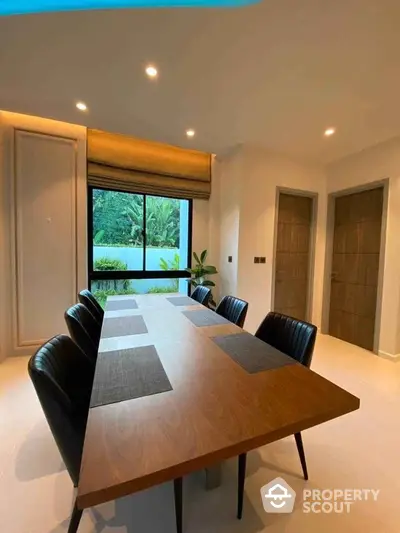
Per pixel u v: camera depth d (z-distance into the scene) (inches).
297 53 72.6
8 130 115.8
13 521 48.6
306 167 155.0
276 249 152.6
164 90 90.9
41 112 106.7
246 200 141.7
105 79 85.0
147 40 68.6
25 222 121.1
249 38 67.6
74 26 64.1
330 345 143.7
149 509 51.5
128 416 34.2
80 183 129.6
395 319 122.7
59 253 128.1
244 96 93.9
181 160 154.9
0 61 76.5
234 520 49.1
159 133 124.9
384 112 102.8
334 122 111.3
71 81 86.3
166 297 120.7
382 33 64.9
